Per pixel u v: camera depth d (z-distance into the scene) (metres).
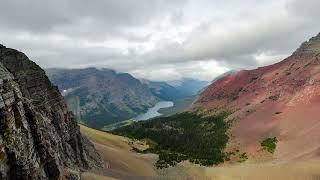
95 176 98.25
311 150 199.00
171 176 153.88
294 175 162.62
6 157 60.75
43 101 100.88
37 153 71.94
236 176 166.75
